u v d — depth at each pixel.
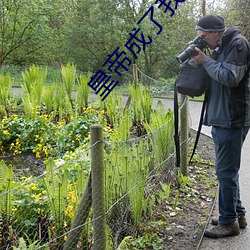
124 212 3.29
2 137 5.75
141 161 3.60
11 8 16.09
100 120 6.20
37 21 16.36
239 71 2.88
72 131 5.66
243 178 5.00
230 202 3.38
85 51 17.52
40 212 3.08
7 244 2.86
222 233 3.46
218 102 3.14
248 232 3.57
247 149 6.32
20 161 5.36
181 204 4.09
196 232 3.53
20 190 3.18
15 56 17.75
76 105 6.95
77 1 17.23
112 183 3.17
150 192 3.89
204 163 5.50
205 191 4.52
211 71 3.00
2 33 16.38
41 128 5.81
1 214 2.97
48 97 7.14
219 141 3.19
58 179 3.07
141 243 3.22
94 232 2.58
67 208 3.00
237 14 15.55
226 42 3.03
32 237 2.99
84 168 3.60
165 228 3.57
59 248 2.91
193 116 9.13
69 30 17.19
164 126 4.38
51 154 5.45
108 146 4.14
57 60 18.83
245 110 3.07
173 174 4.61
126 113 5.67
